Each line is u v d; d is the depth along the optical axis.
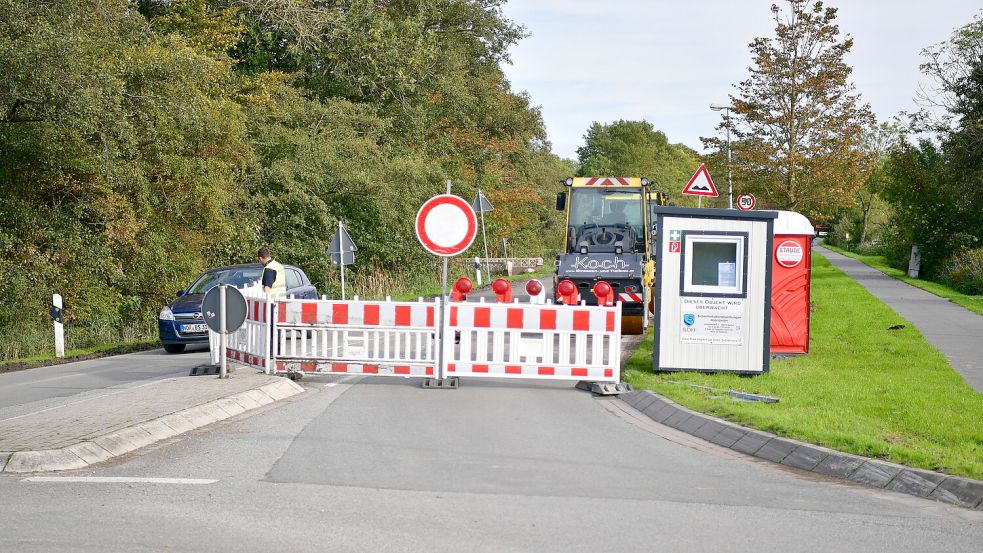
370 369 13.14
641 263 20.47
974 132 37.91
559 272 20.45
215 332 13.45
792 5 25.59
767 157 26.05
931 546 5.84
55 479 7.34
